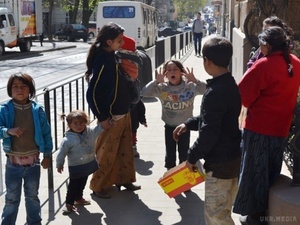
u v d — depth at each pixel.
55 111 7.36
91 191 6.06
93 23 62.00
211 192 3.96
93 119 9.32
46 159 4.73
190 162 3.80
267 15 8.77
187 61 22.80
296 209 3.75
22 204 5.55
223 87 3.73
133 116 7.25
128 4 30.45
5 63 26.45
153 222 5.14
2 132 4.48
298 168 4.09
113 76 5.24
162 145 8.13
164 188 4.27
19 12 31.92
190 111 5.98
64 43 46.75
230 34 16.25
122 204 5.64
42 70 22.67
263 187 4.33
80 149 5.29
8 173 4.64
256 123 4.30
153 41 36.59
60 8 69.00
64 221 5.19
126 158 5.95
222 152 3.85
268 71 4.17
